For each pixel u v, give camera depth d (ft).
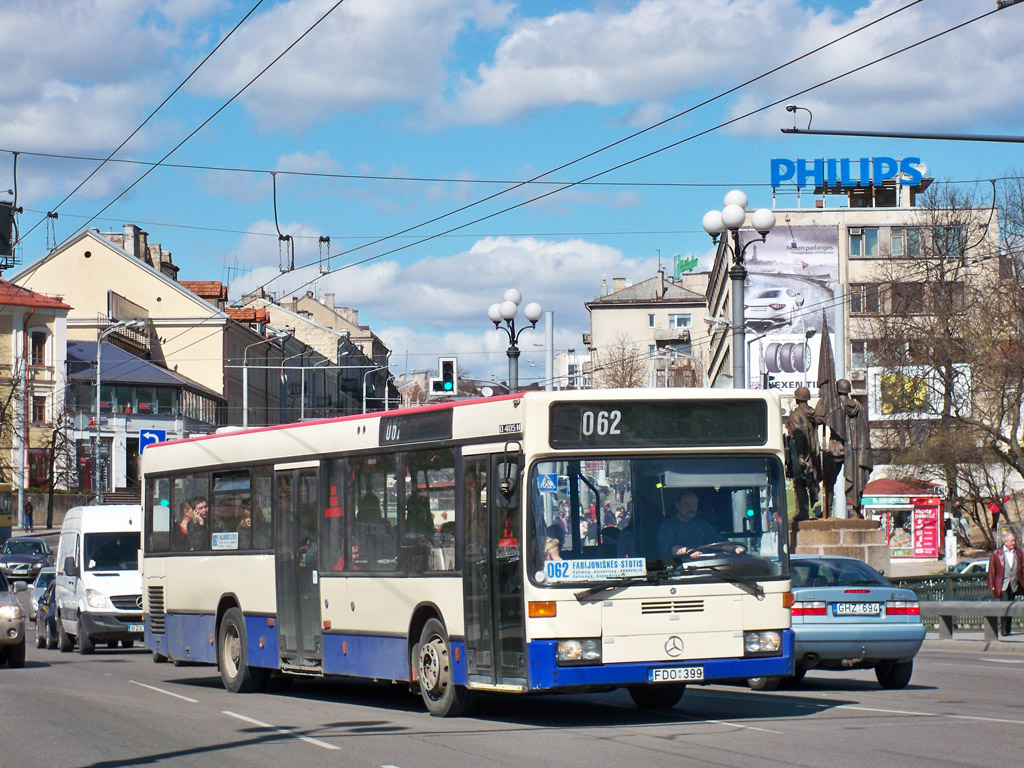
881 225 336.29
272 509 70.64
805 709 57.00
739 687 71.05
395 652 59.62
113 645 129.80
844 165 346.33
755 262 337.93
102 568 117.60
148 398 350.02
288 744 49.03
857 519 125.18
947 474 242.78
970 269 269.44
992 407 231.30
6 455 331.57
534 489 50.65
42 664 100.22
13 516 328.70
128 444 347.36
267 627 70.54
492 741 48.34
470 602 54.29
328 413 486.79
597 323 529.86
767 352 315.58
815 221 337.93
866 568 69.51
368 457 62.54
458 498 55.52
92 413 343.46
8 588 98.12
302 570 67.46
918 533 251.80
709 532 51.70
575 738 48.62
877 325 299.99
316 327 495.41
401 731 51.96
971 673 77.10
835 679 75.77
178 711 62.23
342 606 63.62
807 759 41.70
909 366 243.60
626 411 51.65
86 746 49.52
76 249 375.86
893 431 264.11
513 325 127.34
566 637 49.67
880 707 57.52
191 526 79.87
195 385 361.10
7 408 331.77
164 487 83.97
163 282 376.89
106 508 121.39
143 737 52.03
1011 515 269.03
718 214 99.04
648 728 51.13
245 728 54.65
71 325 364.17
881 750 43.57
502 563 52.19
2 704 65.72
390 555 60.23
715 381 370.12
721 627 50.96
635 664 49.98
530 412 51.06
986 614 99.55
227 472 75.72
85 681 82.33
